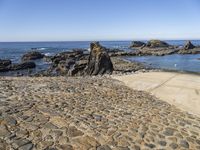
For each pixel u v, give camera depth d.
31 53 58.09
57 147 4.84
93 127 5.96
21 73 34.19
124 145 5.21
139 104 8.46
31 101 7.59
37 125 5.73
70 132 5.54
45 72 33.38
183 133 6.14
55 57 50.84
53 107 7.19
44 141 5.03
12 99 7.65
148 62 41.78
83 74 22.86
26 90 9.12
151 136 5.78
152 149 5.17
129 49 87.19
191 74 15.18
